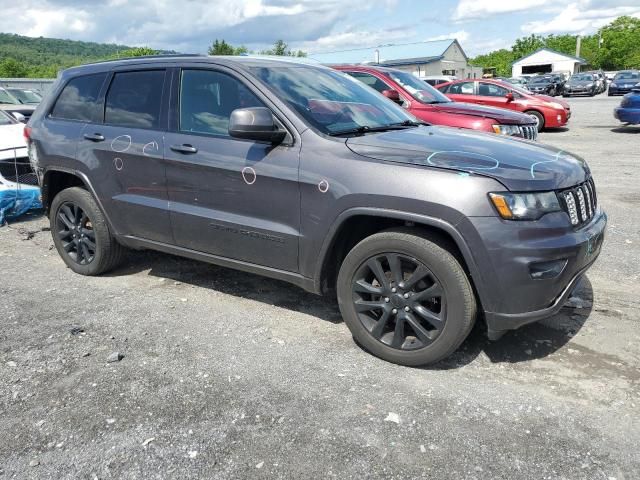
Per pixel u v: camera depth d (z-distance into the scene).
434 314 3.26
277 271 3.81
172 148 4.09
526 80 39.31
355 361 3.49
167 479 2.51
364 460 2.60
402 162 3.25
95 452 2.69
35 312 4.27
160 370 3.41
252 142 3.76
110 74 4.67
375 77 9.33
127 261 5.39
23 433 2.84
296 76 4.11
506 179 3.04
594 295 4.40
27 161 6.89
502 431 2.79
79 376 3.35
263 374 3.35
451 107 8.88
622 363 3.41
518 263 3.00
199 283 4.84
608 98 33.38
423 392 3.14
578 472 2.51
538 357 3.51
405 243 3.22
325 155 3.46
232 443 2.74
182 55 4.35
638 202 7.26
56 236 5.12
